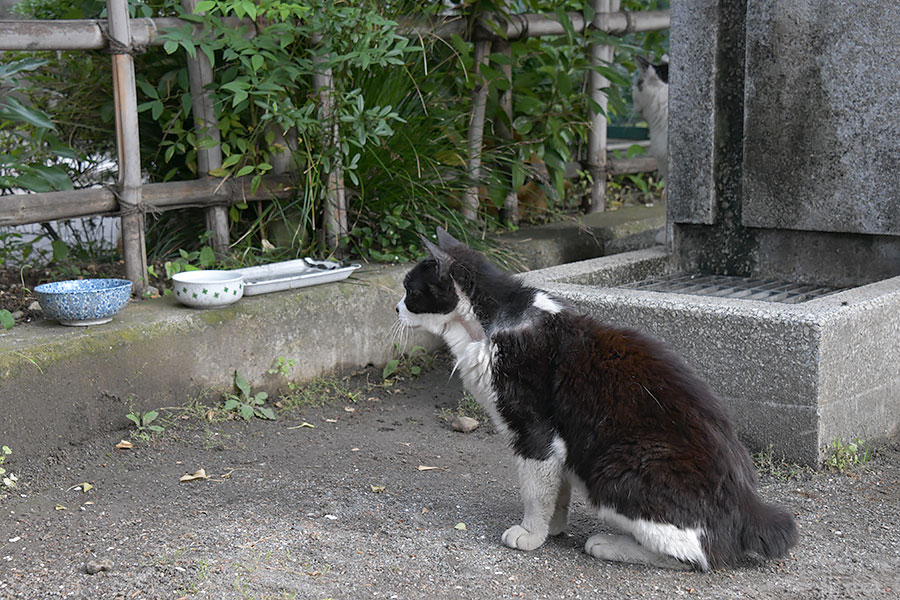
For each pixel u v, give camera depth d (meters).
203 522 2.88
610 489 2.72
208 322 3.23
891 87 3.28
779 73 3.40
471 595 2.70
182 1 3.39
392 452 3.15
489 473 3.07
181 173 3.61
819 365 3.00
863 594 2.70
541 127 3.93
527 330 2.78
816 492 2.97
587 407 2.74
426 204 3.64
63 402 3.05
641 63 4.04
